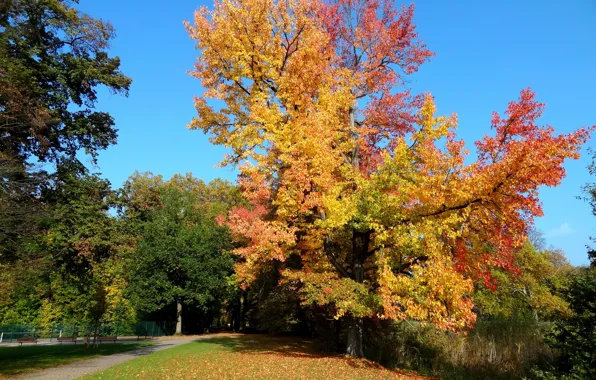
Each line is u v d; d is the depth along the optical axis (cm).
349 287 1241
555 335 933
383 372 1184
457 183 982
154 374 1103
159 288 3209
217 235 3406
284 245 1286
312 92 1369
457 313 959
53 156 1592
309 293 1300
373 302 1189
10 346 2325
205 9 1305
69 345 2380
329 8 1619
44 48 1502
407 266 1252
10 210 1259
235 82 1370
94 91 1694
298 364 1259
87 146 1683
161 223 3325
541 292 2044
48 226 1534
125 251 1856
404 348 1543
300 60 1264
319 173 1191
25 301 3272
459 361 1384
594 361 793
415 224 1077
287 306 2273
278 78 1305
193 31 1309
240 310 4362
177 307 3500
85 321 3259
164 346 2230
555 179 862
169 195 3591
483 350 1379
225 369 1169
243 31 1299
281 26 1320
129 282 3366
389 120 1564
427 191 986
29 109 1302
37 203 1440
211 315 3969
